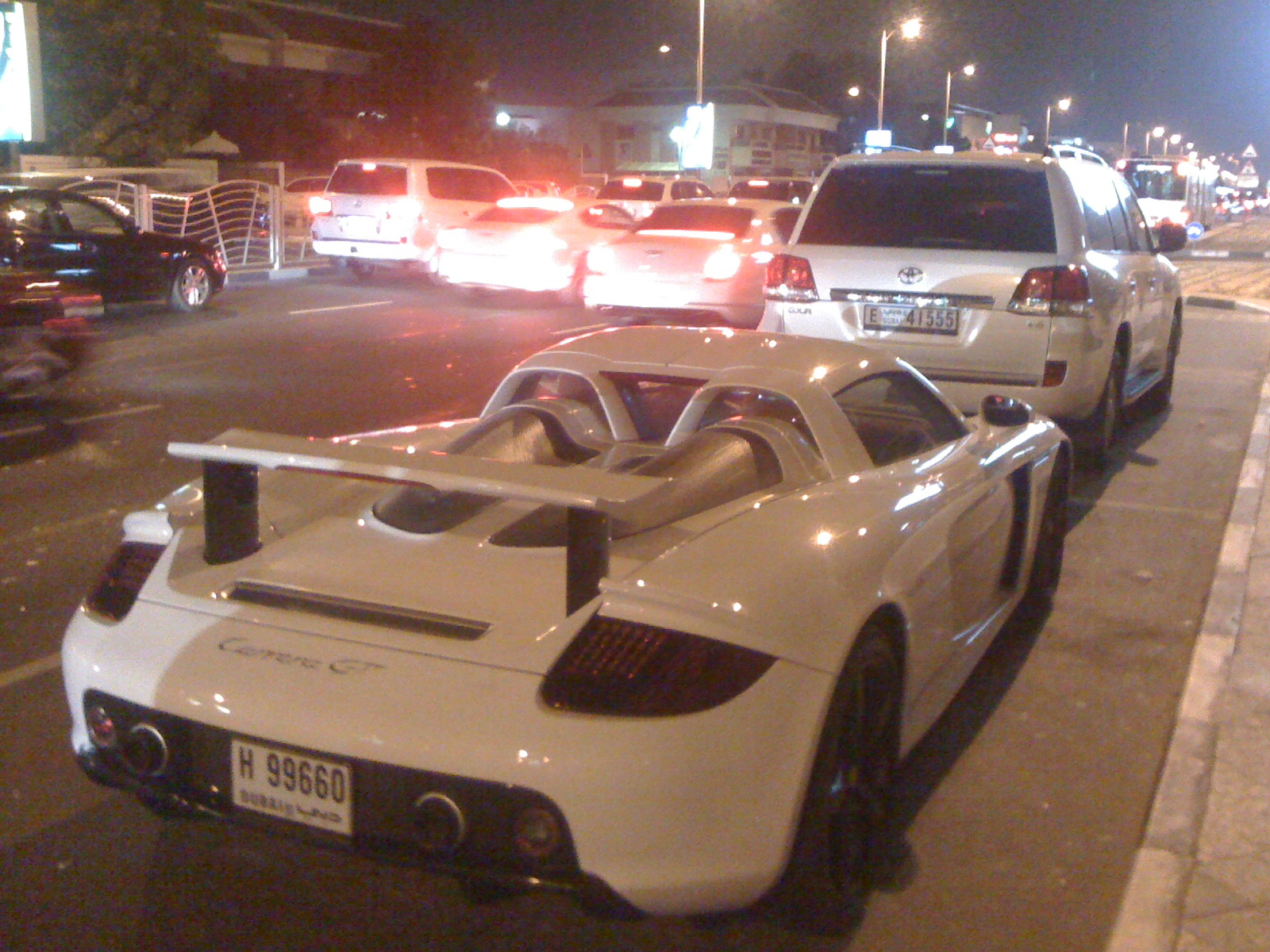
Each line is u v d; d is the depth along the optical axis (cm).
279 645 283
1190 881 331
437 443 429
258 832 279
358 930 317
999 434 473
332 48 3841
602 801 251
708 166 3756
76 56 2586
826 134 6706
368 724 262
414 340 1345
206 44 2723
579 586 277
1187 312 1861
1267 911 318
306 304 1686
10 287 954
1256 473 789
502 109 5734
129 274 1475
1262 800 375
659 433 405
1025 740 429
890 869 345
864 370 414
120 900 328
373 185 1912
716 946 311
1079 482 787
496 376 1117
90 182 1906
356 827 267
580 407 406
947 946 311
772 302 762
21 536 638
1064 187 716
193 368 1148
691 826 256
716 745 258
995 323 698
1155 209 3794
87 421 916
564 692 260
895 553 327
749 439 355
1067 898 333
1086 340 700
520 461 379
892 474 378
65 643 309
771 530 306
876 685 317
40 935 312
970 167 730
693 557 285
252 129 3584
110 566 321
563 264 1634
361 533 330
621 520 312
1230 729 421
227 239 2106
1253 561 606
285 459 290
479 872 260
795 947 310
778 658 271
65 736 418
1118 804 385
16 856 346
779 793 266
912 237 741
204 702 276
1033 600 529
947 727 439
